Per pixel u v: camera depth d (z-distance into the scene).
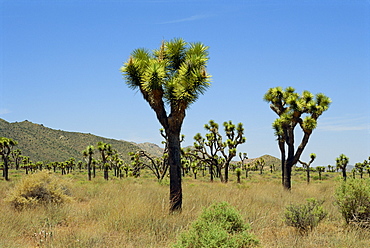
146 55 11.31
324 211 8.85
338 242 6.94
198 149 31.48
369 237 7.48
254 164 81.25
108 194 14.75
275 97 20.88
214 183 28.50
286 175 19.81
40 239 7.21
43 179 12.58
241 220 6.24
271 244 6.76
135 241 7.13
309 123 18.59
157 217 8.76
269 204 12.23
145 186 20.08
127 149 139.38
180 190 10.50
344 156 34.03
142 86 10.74
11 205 11.42
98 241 6.97
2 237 7.48
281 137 20.55
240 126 30.03
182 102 10.34
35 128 147.00
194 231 5.80
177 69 11.44
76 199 14.08
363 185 8.70
